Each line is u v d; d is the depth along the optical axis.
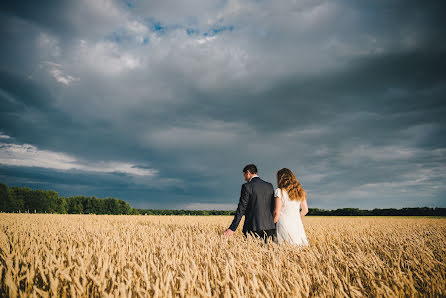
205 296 1.50
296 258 2.56
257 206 4.86
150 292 1.59
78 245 3.41
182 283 1.53
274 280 1.78
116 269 2.00
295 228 4.44
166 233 4.96
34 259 2.34
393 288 1.86
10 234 4.21
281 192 4.57
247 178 5.29
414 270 2.35
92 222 9.49
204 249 2.74
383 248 3.52
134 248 2.82
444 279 2.10
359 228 8.21
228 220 13.99
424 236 5.23
